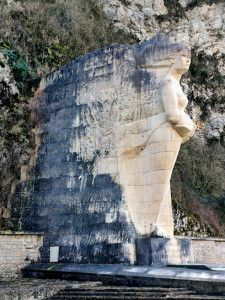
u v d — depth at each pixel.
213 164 24.30
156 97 11.82
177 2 31.91
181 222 18.80
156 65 12.08
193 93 27.88
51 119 13.83
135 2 29.75
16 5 17.31
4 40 14.97
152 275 9.19
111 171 11.89
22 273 11.77
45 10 18.92
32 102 14.47
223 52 30.14
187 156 23.34
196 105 27.78
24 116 14.11
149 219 11.33
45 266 11.54
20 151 13.53
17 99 14.16
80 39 18.95
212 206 21.69
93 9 24.50
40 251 12.22
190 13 32.19
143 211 11.48
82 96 13.24
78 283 9.58
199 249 15.41
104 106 12.63
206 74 28.72
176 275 8.90
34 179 13.36
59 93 13.95
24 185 13.29
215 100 28.00
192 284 8.56
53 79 14.38
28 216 12.95
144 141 11.74
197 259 15.16
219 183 23.38
